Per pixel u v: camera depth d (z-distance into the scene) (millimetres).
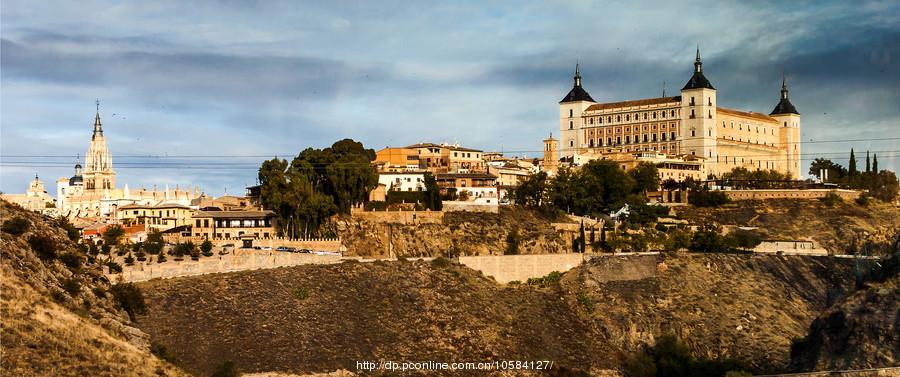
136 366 192250
